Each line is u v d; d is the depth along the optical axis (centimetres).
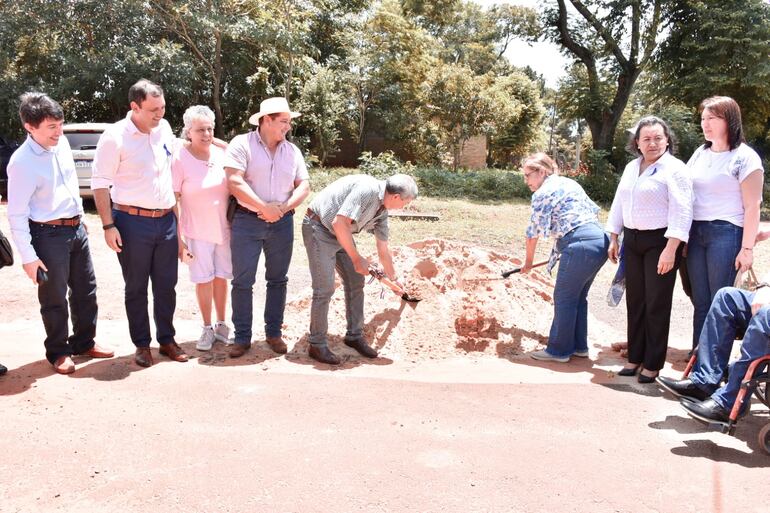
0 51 1573
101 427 348
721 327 387
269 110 467
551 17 2405
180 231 504
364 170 1775
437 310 548
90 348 480
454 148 2398
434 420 370
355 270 492
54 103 416
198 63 1847
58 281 437
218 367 462
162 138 461
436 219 1232
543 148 4084
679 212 443
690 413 366
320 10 2112
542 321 580
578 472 312
